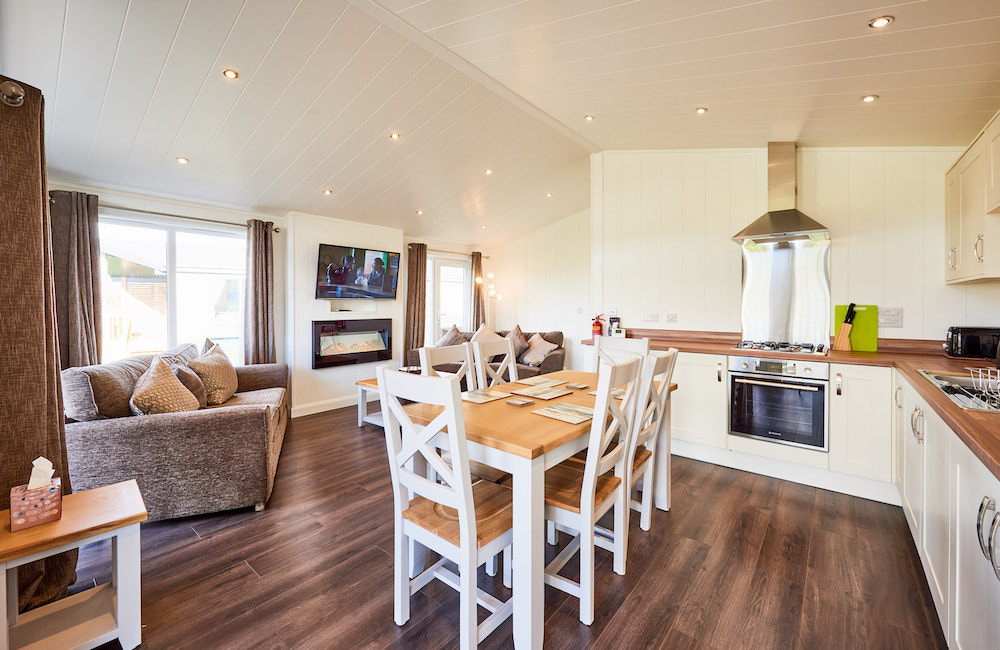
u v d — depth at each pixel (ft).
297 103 9.58
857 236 10.56
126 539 4.99
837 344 10.57
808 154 11.06
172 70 8.07
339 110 10.07
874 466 8.81
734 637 5.20
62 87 8.09
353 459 11.27
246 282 14.71
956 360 8.64
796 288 11.16
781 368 9.80
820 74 7.07
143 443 7.68
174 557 6.88
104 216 12.18
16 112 5.30
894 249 10.21
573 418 5.83
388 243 18.71
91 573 6.49
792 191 10.89
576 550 6.57
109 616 5.21
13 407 5.29
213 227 14.19
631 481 6.82
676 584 6.22
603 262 13.64
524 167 15.25
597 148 13.00
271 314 15.28
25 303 5.36
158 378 8.97
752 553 7.00
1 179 5.18
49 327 5.79
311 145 11.38
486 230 22.39
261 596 5.96
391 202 16.02
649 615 5.60
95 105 8.71
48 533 4.66
